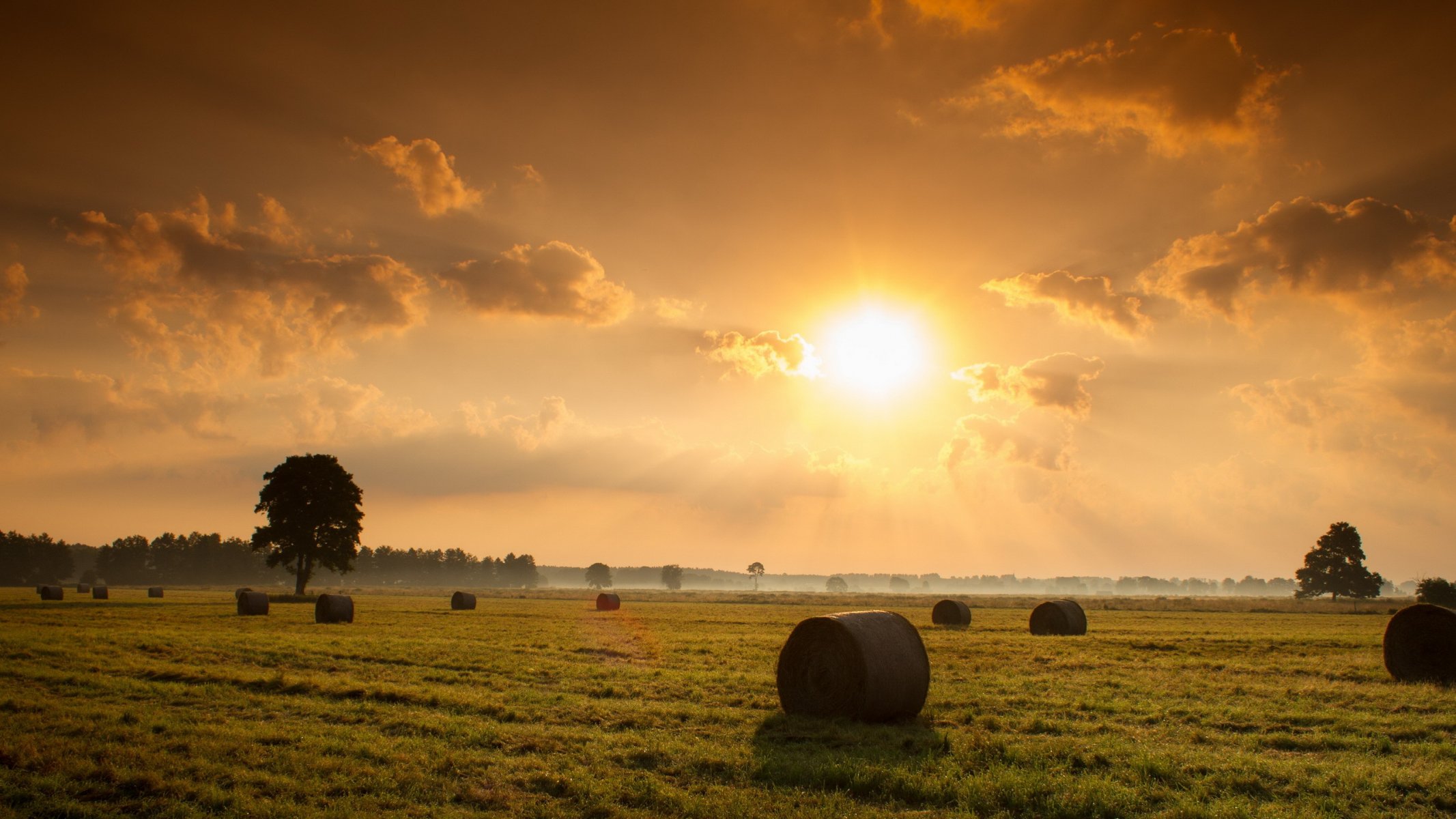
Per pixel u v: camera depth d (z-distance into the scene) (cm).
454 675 2183
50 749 1309
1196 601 11844
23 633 3228
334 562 8694
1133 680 2247
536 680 2150
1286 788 1165
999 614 6625
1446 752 1399
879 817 1035
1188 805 1072
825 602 9562
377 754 1323
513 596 11656
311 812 1051
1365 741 1461
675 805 1091
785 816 1034
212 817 1048
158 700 1802
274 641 3028
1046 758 1320
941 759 1324
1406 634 2448
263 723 1567
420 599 9725
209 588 15850
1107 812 1066
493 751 1366
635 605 7900
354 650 2720
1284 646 3322
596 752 1357
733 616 5634
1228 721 1642
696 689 2011
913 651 1816
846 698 1739
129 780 1166
